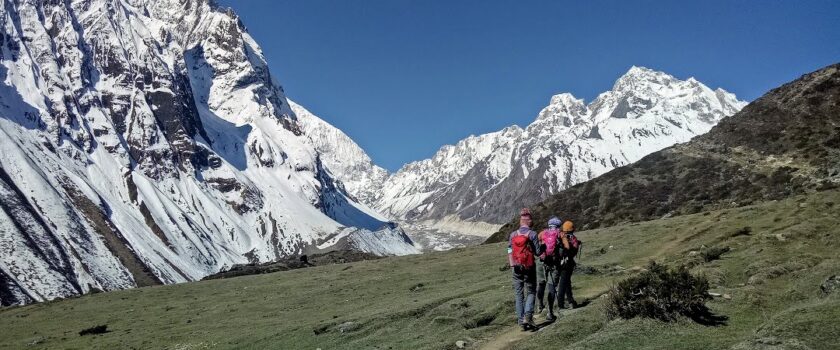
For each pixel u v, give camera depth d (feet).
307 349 82.64
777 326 45.80
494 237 309.22
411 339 74.84
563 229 66.28
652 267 60.34
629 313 55.62
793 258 70.54
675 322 53.36
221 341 100.63
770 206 126.62
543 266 67.05
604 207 299.17
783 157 271.90
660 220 167.32
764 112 332.60
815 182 218.18
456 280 128.88
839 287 51.19
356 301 124.16
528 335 60.49
